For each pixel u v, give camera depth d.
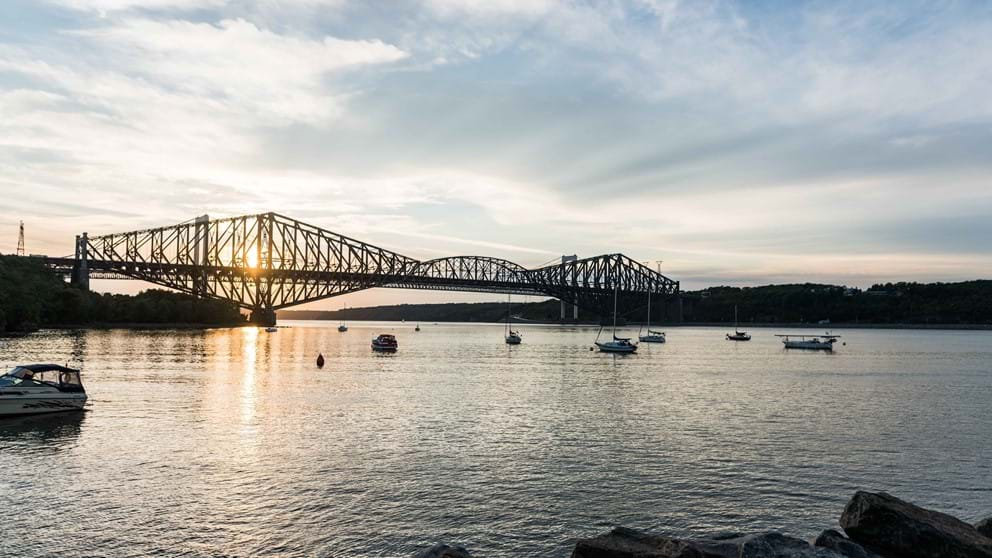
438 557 18.16
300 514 24.66
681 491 28.28
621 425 43.09
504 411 48.34
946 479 31.08
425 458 33.00
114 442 35.53
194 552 21.22
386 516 24.66
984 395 63.28
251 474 29.59
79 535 22.36
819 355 136.50
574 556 18.17
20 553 20.88
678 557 17.11
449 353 125.31
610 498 27.17
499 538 22.89
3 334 133.38
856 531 19.42
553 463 32.47
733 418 46.66
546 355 122.44
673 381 73.62
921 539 18.59
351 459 32.53
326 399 53.31
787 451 35.94
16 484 27.70
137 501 25.78
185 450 33.88
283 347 135.75
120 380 63.94
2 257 164.50
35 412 42.88
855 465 33.25
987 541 18.69
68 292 175.75
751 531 23.81
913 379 80.25
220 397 53.41
